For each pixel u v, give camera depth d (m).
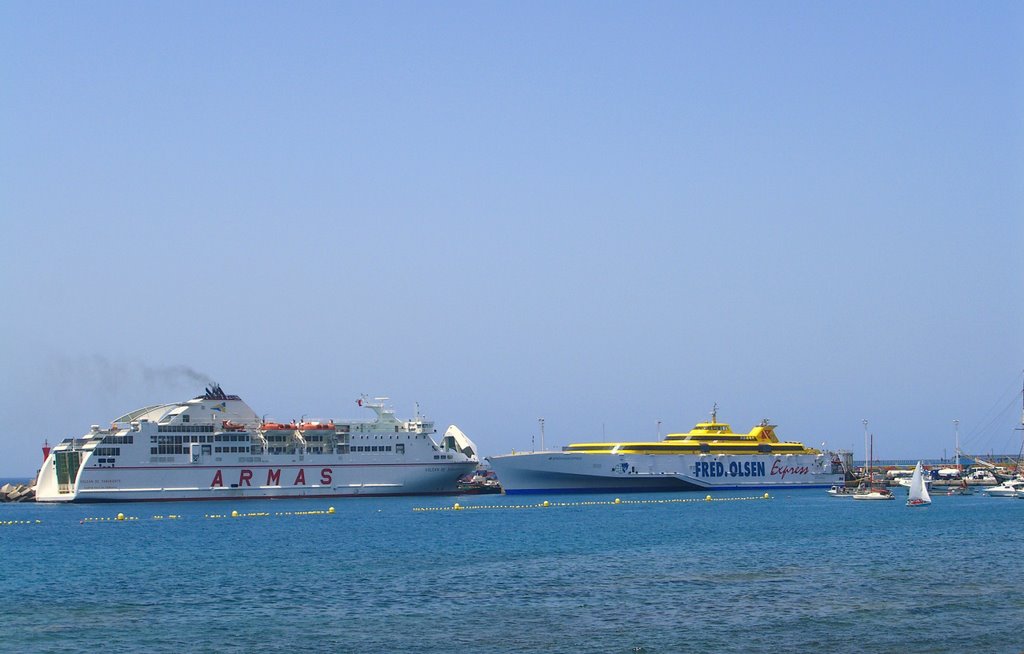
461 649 77.12
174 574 114.06
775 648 76.44
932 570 111.75
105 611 92.31
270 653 76.56
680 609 90.12
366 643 79.19
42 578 112.94
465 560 123.00
